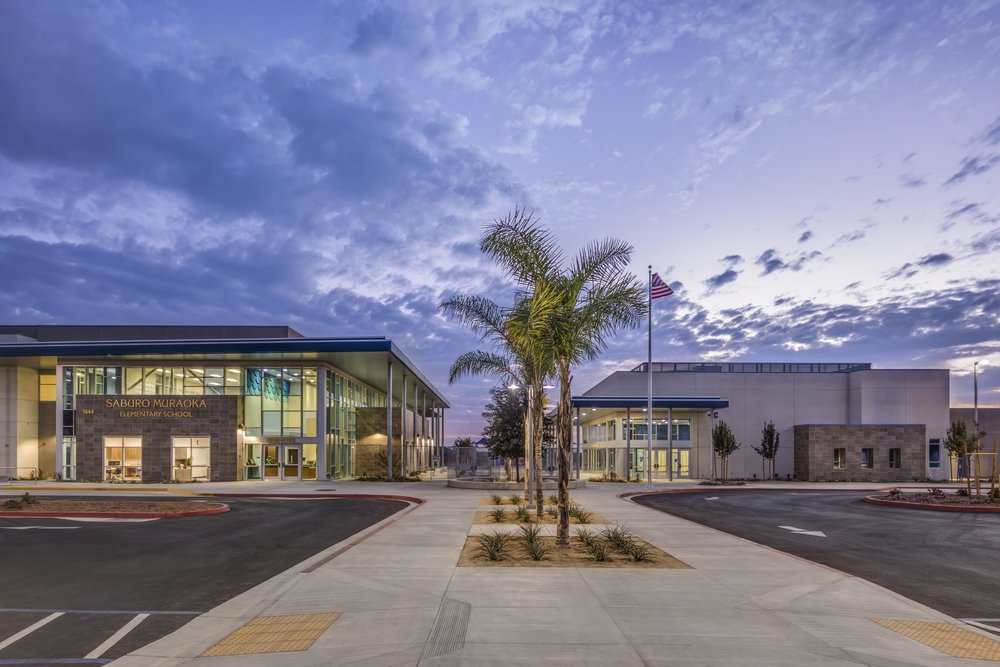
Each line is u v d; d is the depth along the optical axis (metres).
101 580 11.21
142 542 15.84
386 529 16.83
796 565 11.84
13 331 54.34
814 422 52.94
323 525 19.41
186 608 9.20
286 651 6.93
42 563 12.92
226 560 13.25
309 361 43.53
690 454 52.84
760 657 6.66
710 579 10.48
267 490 33.81
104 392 43.22
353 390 53.50
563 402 14.33
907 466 47.91
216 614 8.64
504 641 7.10
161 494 32.06
